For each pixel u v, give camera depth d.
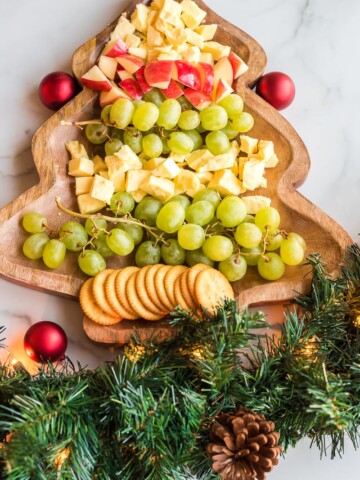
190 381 0.66
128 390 0.61
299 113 0.83
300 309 0.76
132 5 0.78
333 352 0.69
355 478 0.77
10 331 0.77
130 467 0.64
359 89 0.84
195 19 0.77
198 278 0.70
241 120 0.76
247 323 0.63
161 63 0.75
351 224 0.82
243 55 0.79
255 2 0.84
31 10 0.82
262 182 0.77
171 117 0.74
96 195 0.74
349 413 0.61
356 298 0.69
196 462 0.66
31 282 0.73
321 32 0.84
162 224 0.72
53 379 0.65
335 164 0.83
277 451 0.58
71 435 0.59
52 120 0.76
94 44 0.77
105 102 0.76
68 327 0.77
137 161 0.75
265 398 0.64
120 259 0.77
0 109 0.80
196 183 0.75
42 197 0.75
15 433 0.56
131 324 0.73
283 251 0.73
